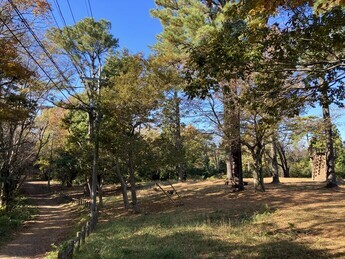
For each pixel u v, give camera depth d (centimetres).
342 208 1524
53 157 5059
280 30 764
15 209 2981
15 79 1792
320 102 867
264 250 999
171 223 1623
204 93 788
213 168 5406
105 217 2367
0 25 1719
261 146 2194
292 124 2012
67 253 939
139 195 3266
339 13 690
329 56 817
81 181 4719
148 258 962
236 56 712
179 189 3091
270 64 762
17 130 3322
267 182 3098
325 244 1026
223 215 1681
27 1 1759
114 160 2553
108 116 2245
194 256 977
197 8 2256
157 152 2328
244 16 726
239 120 2042
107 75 3272
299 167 5056
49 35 2519
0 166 2922
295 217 1420
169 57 2164
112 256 1000
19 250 1576
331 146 2305
